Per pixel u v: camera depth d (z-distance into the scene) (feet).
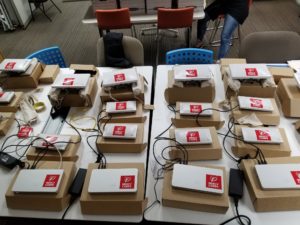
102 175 3.79
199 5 9.27
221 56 9.90
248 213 3.56
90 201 3.58
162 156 4.33
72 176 4.03
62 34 13.42
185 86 5.02
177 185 3.64
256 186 3.63
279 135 4.27
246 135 4.27
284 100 4.99
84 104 5.39
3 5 13.17
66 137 4.49
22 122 5.18
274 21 13.17
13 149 4.65
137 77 5.26
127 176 3.77
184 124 4.74
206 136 4.26
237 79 5.05
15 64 5.83
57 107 5.37
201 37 10.69
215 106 4.93
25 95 5.78
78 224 4.08
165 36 12.43
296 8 14.17
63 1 16.65
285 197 3.45
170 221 3.56
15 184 3.77
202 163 4.21
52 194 3.69
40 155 4.30
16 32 13.94
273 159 4.00
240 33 11.83
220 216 3.56
